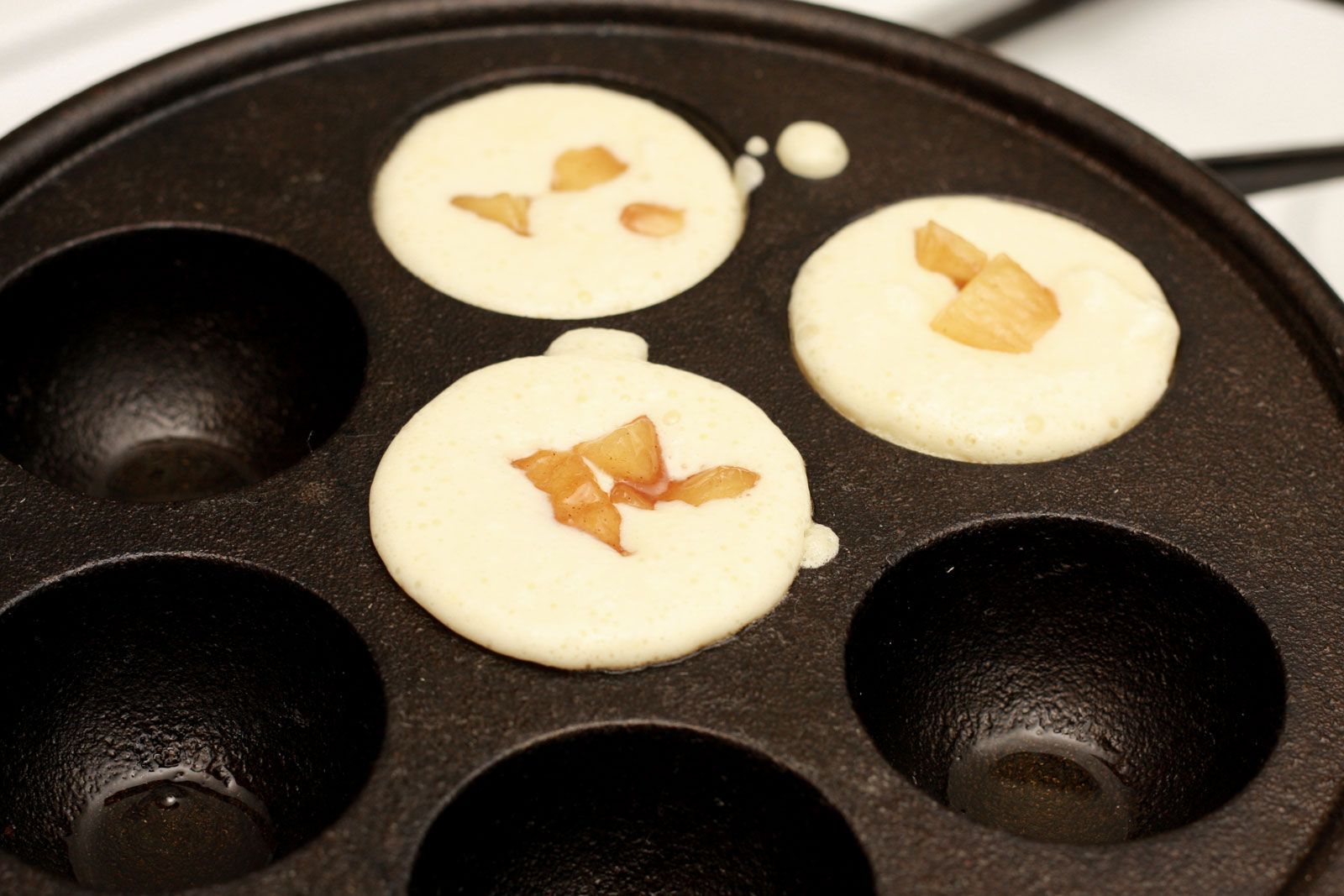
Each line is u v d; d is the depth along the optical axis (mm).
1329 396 458
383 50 509
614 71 506
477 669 419
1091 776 448
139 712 442
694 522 434
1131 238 482
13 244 468
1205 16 701
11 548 429
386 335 459
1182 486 445
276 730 444
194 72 493
